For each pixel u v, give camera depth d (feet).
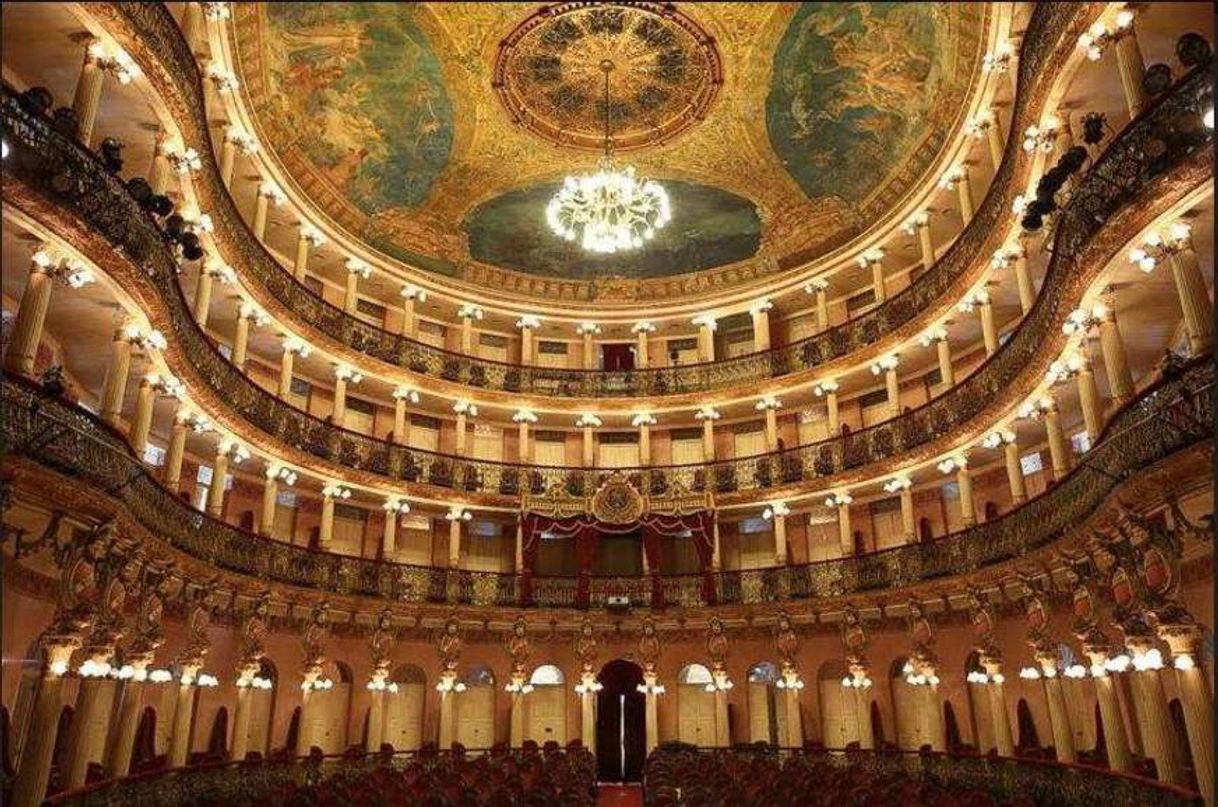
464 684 95.61
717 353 114.01
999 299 82.12
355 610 86.84
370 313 106.63
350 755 71.82
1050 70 52.60
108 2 45.50
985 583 73.77
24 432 38.04
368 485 92.53
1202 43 38.99
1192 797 38.34
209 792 54.29
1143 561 42.24
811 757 80.43
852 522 98.32
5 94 38.22
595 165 98.12
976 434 79.66
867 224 98.37
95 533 42.68
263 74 76.23
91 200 42.96
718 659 91.66
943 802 43.88
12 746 51.34
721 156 96.89
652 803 49.26
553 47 83.76
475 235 107.96
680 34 82.23
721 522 105.09
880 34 76.54
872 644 88.79
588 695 93.35
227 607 74.18
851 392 102.89
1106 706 53.47
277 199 86.99
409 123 89.86
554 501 100.27
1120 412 44.55
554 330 115.85
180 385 64.95
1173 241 42.98
